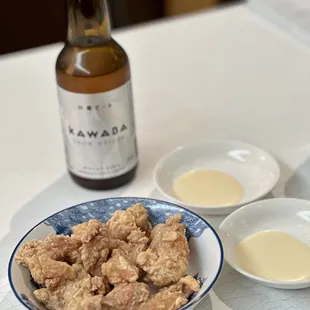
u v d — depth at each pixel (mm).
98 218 755
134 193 857
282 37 1230
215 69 1147
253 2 1312
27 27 1766
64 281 656
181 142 960
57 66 799
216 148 902
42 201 859
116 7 1809
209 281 653
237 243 744
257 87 1087
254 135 966
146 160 922
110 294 624
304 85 1082
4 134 1007
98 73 782
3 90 1122
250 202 789
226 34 1253
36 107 1070
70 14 773
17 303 698
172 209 750
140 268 673
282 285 663
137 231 708
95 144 820
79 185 877
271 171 857
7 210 847
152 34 1271
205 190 844
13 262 677
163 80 1126
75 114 806
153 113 1037
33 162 938
